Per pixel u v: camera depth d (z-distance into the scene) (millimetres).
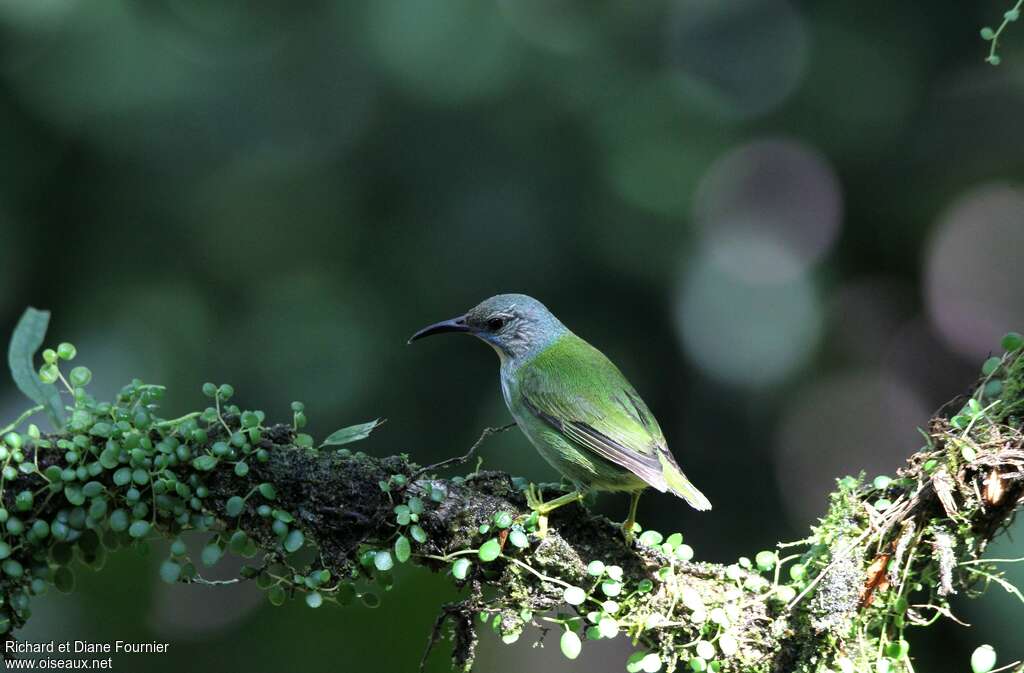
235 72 13211
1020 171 13836
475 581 5695
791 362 13727
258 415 5742
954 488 5629
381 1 12875
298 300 13258
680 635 5727
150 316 12945
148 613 9578
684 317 13391
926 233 14273
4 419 12125
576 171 13148
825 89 13719
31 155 12680
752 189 14078
